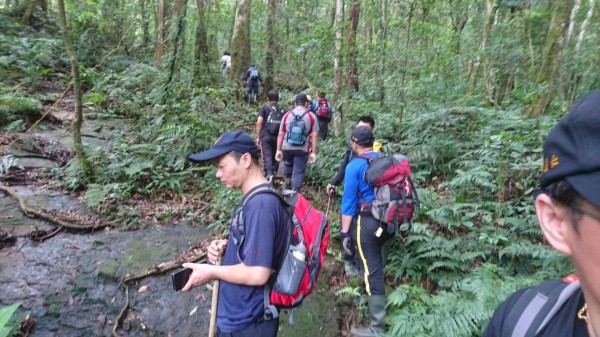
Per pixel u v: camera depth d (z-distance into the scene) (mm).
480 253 3688
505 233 3975
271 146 6266
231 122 8461
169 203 5246
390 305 3344
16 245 3867
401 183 3016
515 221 4008
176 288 1759
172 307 3312
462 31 10656
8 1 13812
